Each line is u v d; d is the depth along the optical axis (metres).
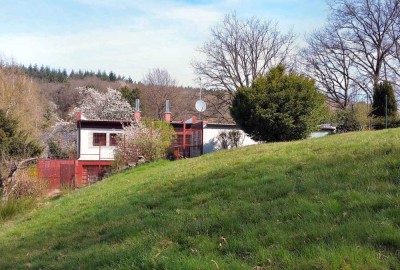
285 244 4.12
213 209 6.23
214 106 41.19
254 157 10.36
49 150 38.34
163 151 21.33
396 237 3.67
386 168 6.17
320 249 3.74
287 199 5.68
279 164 8.61
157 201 8.34
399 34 34.03
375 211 4.52
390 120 20.89
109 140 29.00
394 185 5.32
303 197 5.59
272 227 4.66
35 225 9.90
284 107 16.62
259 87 17.09
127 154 21.95
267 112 16.59
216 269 3.85
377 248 3.62
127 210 8.38
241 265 3.84
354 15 35.50
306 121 16.75
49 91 63.53
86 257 5.46
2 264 6.61
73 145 39.62
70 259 5.70
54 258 6.23
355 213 4.53
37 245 7.68
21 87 42.78
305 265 3.53
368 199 4.85
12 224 11.07
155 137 21.27
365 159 7.06
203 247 4.57
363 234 3.89
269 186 6.77
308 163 7.96
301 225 4.51
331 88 37.66
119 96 45.72
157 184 10.47
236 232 4.85
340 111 23.53
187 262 4.09
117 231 6.61
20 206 13.38
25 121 35.38
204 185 8.40
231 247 4.38
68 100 62.47
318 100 17.12
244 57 40.97
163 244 5.01
